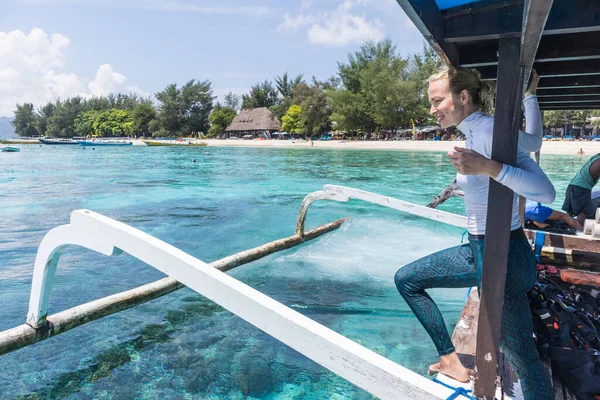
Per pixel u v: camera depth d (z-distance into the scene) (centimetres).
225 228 796
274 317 196
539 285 275
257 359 333
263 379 306
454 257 228
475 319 309
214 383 302
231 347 352
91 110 12244
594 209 579
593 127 5569
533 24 127
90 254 614
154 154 3706
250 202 1094
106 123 11212
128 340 362
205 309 423
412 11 136
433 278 232
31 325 328
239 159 2986
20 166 2342
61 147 5512
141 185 1480
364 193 501
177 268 218
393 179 1670
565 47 266
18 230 802
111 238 243
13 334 317
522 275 197
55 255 303
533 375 200
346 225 783
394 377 174
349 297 455
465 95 203
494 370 187
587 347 243
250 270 539
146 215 926
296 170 2086
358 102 5925
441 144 4512
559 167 1997
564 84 401
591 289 329
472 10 172
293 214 923
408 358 330
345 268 546
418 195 1229
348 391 293
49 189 1368
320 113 6788
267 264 561
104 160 2906
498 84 169
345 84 6306
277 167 2275
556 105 563
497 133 172
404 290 240
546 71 348
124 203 1091
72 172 1986
